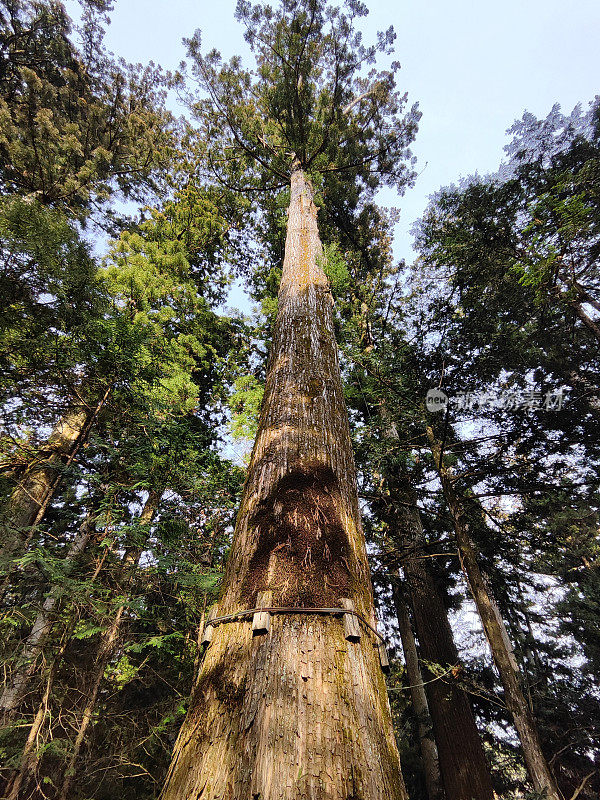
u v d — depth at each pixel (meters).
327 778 0.96
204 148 12.82
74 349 4.39
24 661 3.53
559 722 7.80
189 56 10.63
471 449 6.04
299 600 1.39
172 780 1.08
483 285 8.07
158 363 5.73
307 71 11.22
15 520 4.14
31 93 9.54
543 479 5.46
